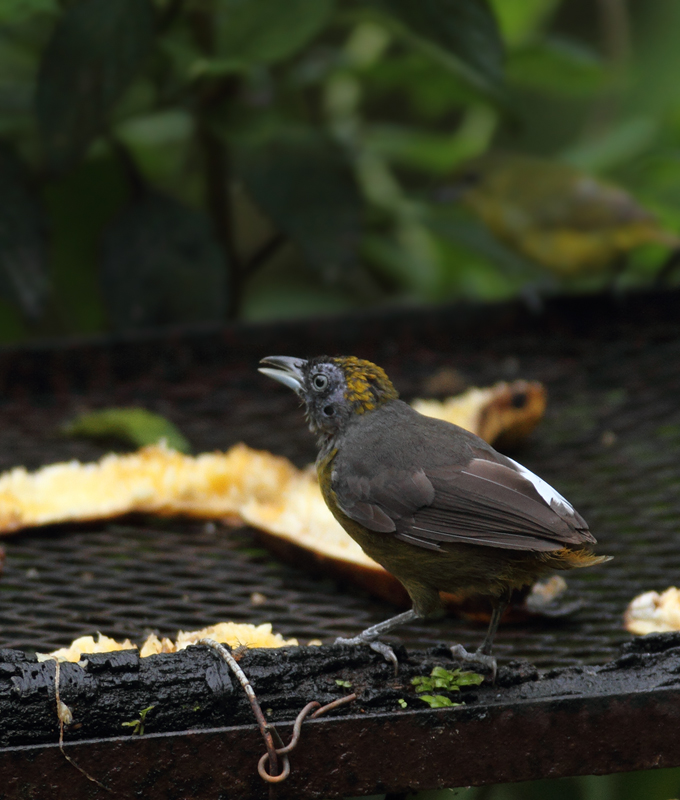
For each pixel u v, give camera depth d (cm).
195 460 834
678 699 472
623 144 1444
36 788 432
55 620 629
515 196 1470
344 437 623
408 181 1808
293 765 452
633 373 1073
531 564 546
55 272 1298
